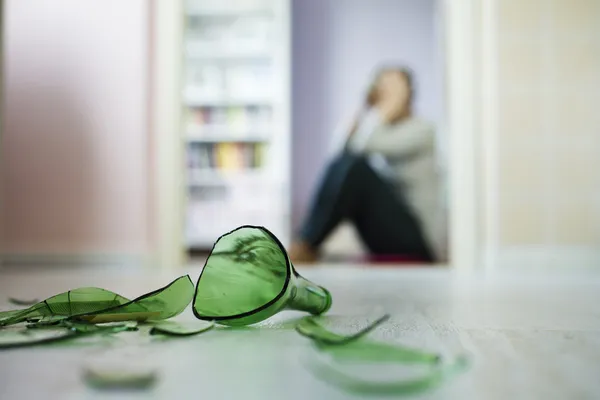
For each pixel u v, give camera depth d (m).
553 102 2.18
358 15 4.77
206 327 0.46
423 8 4.73
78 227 2.17
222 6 4.48
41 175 2.18
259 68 4.55
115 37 2.20
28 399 0.26
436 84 4.68
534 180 2.16
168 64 2.20
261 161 4.54
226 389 0.28
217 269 0.46
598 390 0.28
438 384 0.28
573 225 2.15
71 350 0.38
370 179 4.10
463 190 2.18
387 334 0.47
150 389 0.28
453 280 1.55
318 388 0.28
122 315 0.46
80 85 2.20
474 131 2.19
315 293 0.52
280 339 0.43
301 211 4.72
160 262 2.16
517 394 0.27
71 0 2.21
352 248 4.21
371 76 4.72
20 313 0.46
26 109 2.19
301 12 4.78
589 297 0.95
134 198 2.17
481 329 0.51
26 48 2.21
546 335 0.47
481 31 2.21
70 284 1.30
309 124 4.76
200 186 4.57
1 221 2.17
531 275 1.86
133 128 2.19
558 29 2.19
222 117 4.55
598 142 2.16
